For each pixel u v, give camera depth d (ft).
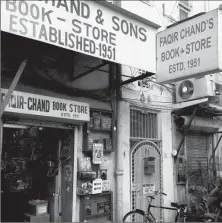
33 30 13.20
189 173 29.78
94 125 21.33
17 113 16.51
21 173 21.26
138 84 25.35
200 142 31.99
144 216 21.76
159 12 28.17
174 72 18.92
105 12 15.90
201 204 27.12
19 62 17.97
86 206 20.30
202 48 17.62
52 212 20.90
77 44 14.57
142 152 25.38
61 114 18.48
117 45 16.25
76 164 20.27
